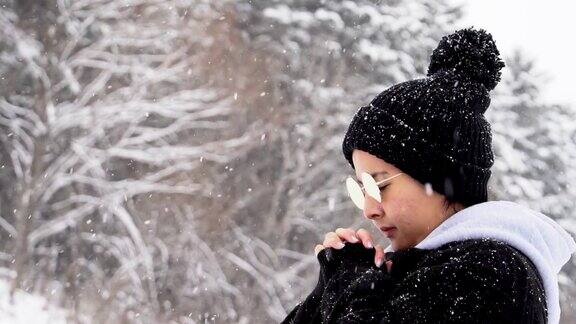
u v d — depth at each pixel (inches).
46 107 687.7
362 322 69.6
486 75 80.5
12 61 720.3
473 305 66.6
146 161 737.0
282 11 935.7
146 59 756.6
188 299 745.0
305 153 894.4
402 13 1019.9
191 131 834.8
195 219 775.7
